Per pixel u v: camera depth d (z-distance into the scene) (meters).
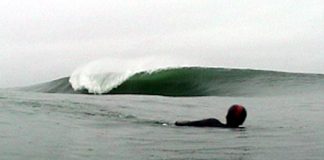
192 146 9.64
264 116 14.91
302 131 11.68
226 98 21.67
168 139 10.38
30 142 9.49
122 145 9.58
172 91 25.62
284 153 9.04
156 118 14.09
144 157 8.61
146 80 26.16
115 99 19.44
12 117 12.53
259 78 25.05
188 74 26.17
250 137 10.76
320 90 22.47
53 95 20.06
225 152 9.11
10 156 8.34
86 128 11.46
